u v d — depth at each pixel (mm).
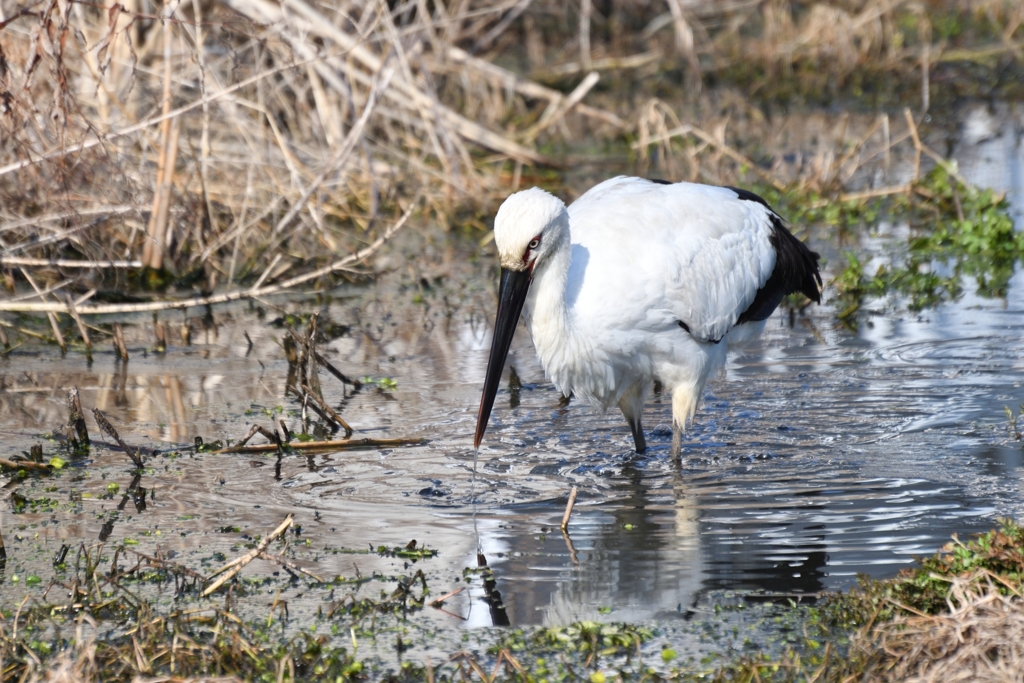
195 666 6355
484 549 7840
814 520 8156
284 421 10547
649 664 6367
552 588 7273
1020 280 14898
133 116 14953
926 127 24125
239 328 13789
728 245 10211
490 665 6426
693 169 19938
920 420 10164
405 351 12766
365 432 10180
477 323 13820
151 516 8484
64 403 11148
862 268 15188
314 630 6844
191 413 10820
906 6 30891
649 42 28984
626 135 23172
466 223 18016
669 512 8383
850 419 10258
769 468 9227
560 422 10508
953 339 12516
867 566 7387
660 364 9828
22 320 13820
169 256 15234
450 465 9438
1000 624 5922
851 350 12281
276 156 17453
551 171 20562
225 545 7957
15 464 9367
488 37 23328
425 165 19047
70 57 14883
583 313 9352
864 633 6227
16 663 6344
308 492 8906
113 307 12969
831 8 28875
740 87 27312
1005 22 30406
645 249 9570
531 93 22547
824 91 27500
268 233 16312
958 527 7930
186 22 13055
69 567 7656
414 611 7047
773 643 6543
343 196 17781
